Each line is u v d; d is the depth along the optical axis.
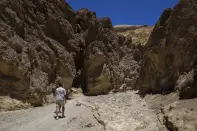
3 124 11.07
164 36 15.31
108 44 24.92
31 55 16.17
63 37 21.50
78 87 22.67
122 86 23.31
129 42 27.28
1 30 14.55
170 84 13.97
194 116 9.18
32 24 18.16
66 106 14.86
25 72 14.70
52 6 20.78
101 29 25.05
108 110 12.49
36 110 13.90
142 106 13.16
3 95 13.68
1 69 13.99
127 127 10.36
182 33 13.77
